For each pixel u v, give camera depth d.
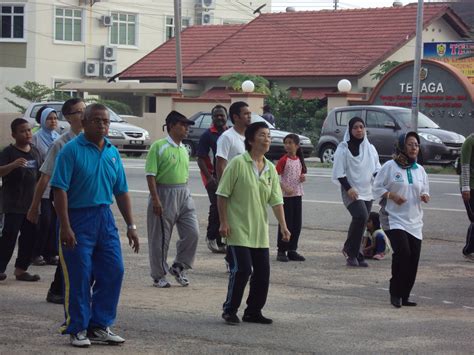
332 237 17.23
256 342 9.29
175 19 47.31
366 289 12.56
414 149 11.42
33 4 59.66
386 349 9.11
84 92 59.09
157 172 12.05
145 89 55.06
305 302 11.51
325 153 34.91
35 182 12.41
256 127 10.13
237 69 53.97
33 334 9.43
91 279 9.28
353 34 53.09
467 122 39.78
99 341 9.03
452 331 10.01
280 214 10.34
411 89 40.94
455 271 14.07
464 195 14.82
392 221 11.38
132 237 9.38
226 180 10.05
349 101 41.88
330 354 8.88
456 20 53.03
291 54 53.50
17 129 12.29
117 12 63.22
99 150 8.98
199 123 37.44
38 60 59.97
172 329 9.78
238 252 9.99
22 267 12.38
